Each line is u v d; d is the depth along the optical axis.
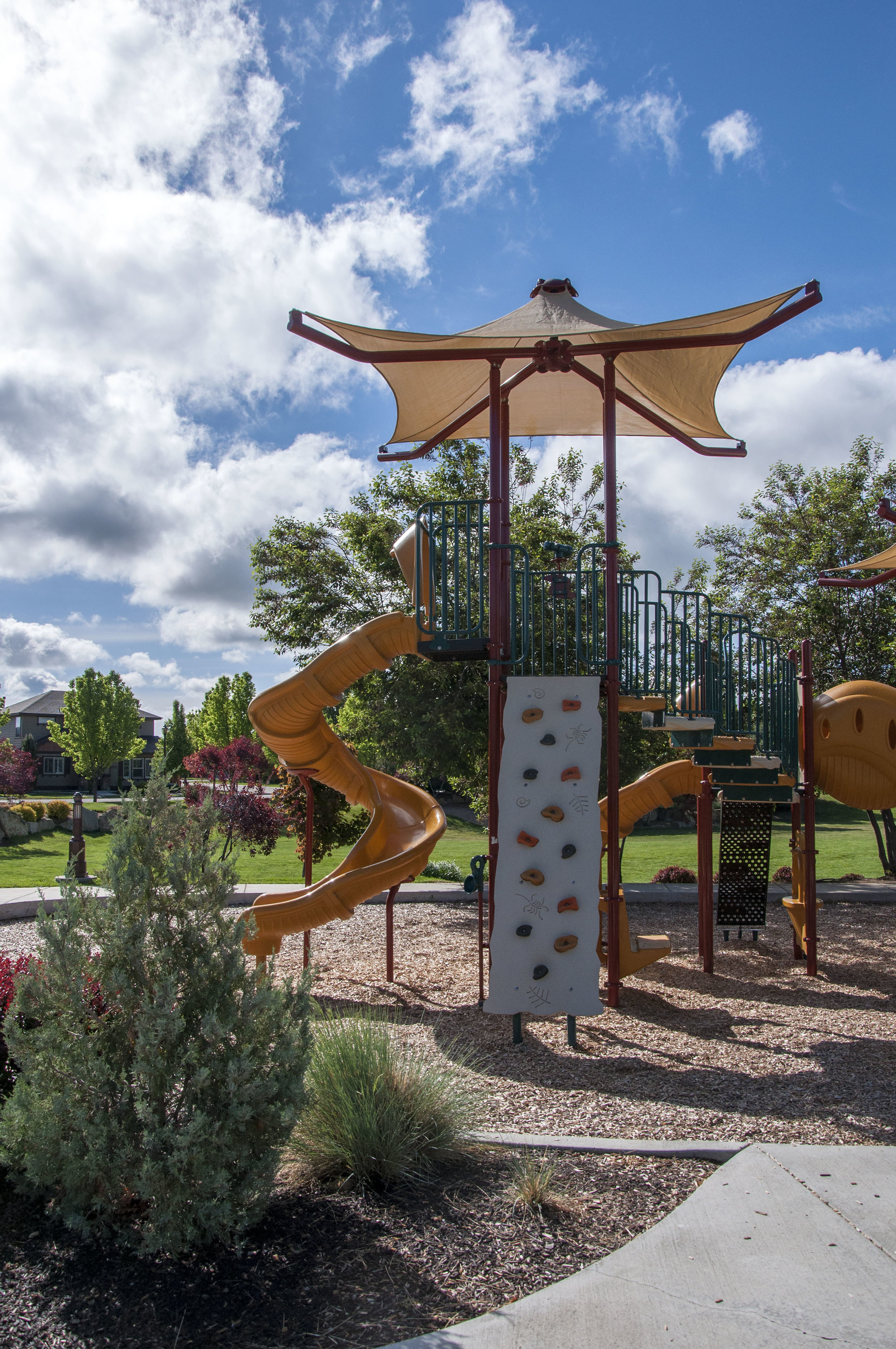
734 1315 2.60
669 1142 3.89
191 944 3.22
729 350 6.78
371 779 8.56
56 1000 3.15
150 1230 2.90
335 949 9.15
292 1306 2.70
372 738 12.82
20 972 3.98
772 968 8.14
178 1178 2.87
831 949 8.95
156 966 3.20
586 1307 2.66
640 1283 2.78
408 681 12.05
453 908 11.76
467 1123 3.92
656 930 10.10
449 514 10.91
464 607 9.87
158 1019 2.97
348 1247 3.03
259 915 7.05
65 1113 3.02
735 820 8.95
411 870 7.23
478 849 23.56
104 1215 3.03
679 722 7.21
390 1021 6.41
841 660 14.49
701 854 8.03
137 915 3.23
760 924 9.27
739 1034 5.98
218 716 55.78
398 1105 3.76
